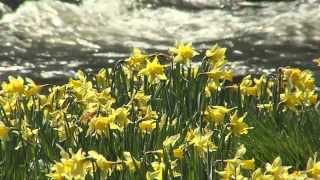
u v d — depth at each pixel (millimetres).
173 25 23516
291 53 19562
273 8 24484
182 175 7152
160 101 9633
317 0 24609
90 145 8016
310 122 9258
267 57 19203
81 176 6594
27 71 18156
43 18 22797
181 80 9945
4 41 20688
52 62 19031
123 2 24859
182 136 8133
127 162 7035
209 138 7691
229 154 7984
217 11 24797
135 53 10031
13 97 9102
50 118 8953
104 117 7621
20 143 7863
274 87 9688
